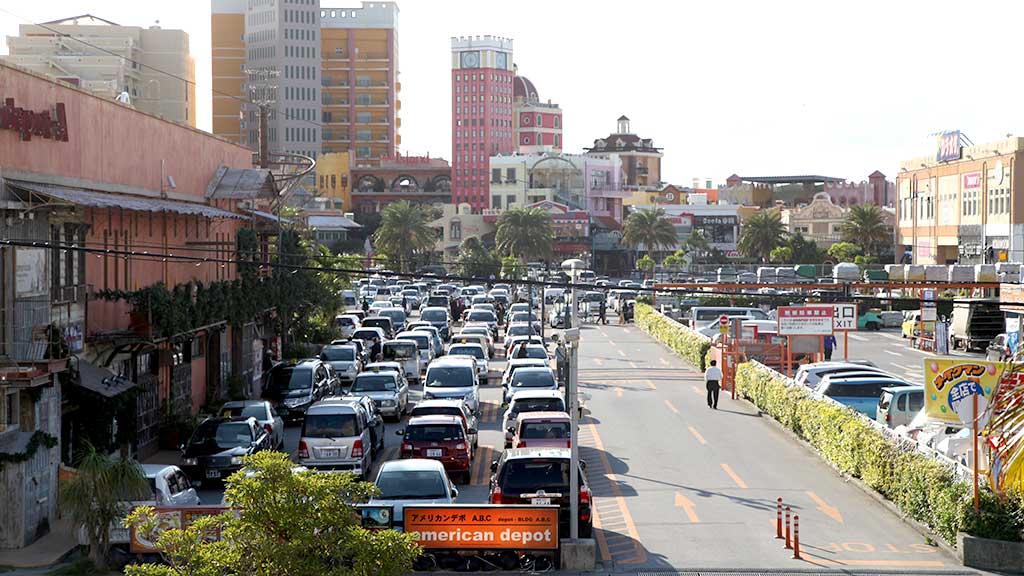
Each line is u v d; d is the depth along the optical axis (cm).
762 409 4509
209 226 4538
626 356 7062
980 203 10600
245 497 1590
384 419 4416
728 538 2569
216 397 4481
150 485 2423
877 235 14662
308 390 4381
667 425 4278
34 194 2717
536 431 3119
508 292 11956
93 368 3073
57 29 15250
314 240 7844
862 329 9531
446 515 2308
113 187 3409
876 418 3981
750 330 6228
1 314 2608
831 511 2844
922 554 2425
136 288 3650
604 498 3002
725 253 18612
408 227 15338
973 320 7369
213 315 4103
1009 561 2288
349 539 1609
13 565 2406
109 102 3388
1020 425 2078
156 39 15775
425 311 7906
